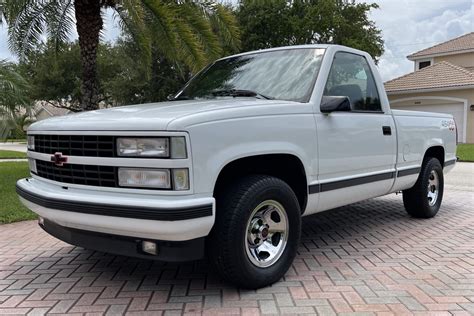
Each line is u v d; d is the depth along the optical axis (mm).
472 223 5934
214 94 4473
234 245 3270
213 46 10109
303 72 4250
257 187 3396
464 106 24578
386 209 6891
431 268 4082
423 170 5926
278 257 3680
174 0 9805
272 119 3527
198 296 3432
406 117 5371
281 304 3266
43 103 40250
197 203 2938
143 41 10625
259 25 26328
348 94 4500
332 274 3914
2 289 3645
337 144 4148
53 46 10609
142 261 4328
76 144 3336
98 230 3209
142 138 2992
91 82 10000
